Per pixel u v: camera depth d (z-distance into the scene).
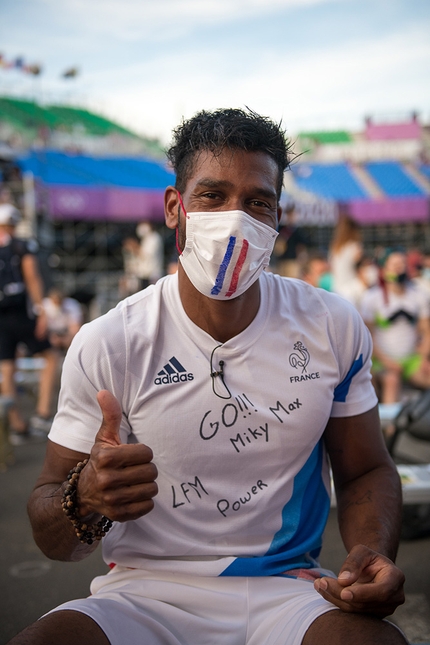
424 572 2.68
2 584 2.71
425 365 5.45
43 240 17.33
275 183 1.46
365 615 1.21
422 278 7.46
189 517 1.41
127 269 15.22
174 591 1.38
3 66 20.22
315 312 1.53
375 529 1.42
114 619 1.27
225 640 1.34
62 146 23.50
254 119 1.45
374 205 23.44
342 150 27.11
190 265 1.41
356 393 1.55
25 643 1.14
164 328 1.45
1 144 20.17
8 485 4.19
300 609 1.30
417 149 27.27
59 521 1.31
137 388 1.42
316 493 1.52
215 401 1.41
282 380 1.44
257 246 1.40
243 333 1.44
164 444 1.40
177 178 1.52
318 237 23.52
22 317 5.51
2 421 4.69
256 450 1.41
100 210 19.92
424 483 2.90
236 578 1.40
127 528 1.47
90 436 1.42
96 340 1.43
